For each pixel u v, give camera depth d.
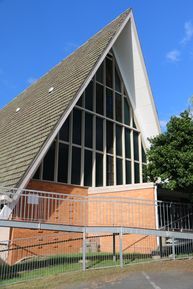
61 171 19.34
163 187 18.20
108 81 24.20
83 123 21.34
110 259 14.99
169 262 14.05
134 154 24.72
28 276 12.14
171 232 15.52
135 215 17.67
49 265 13.88
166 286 10.53
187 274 12.09
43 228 13.80
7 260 15.45
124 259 15.06
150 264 13.68
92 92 22.61
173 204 18.03
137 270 12.76
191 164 16.36
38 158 16.28
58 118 17.41
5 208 14.85
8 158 18.41
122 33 24.19
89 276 11.96
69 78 21.48
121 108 24.62
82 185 20.17
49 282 11.30
